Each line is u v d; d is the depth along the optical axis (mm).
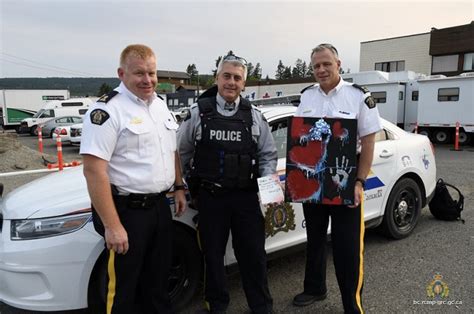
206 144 2559
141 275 2465
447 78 14656
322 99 2721
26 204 2570
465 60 22875
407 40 25312
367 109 2553
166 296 2525
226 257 2994
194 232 2881
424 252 3898
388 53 26312
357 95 2598
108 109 2111
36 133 24781
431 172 4504
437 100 15047
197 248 2896
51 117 25078
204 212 2617
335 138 2523
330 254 3949
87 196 2559
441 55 23875
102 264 2514
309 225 2896
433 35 23875
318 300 3031
